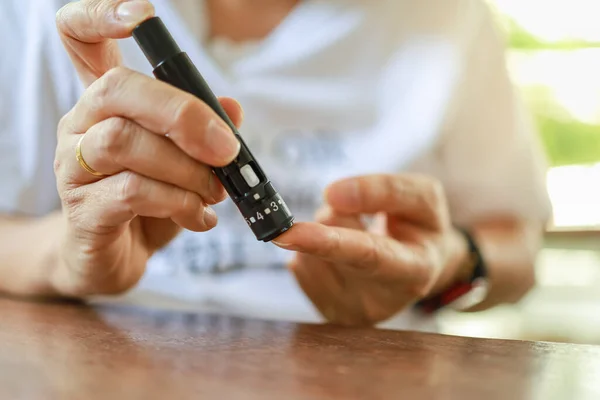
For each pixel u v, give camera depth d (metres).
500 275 0.91
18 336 0.42
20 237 0.74
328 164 0.96
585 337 1.32
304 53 0.95
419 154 0.97
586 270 1.49
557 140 1.60
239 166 0.45
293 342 0.43
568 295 1.48
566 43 1.61
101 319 0.51
